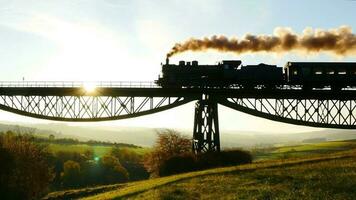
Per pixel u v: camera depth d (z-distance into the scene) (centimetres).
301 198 2977
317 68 6019
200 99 6009
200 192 3525
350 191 3095
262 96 6003
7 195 5706
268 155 14038
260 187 3466
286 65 6159
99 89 6184
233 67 6122
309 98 6012
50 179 6644
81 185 12062
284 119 5966
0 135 6244
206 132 5975
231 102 5994
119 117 6241
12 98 6525
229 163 5925
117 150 15588
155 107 6156
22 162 6056
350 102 5975
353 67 6006
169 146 7938
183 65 6106
